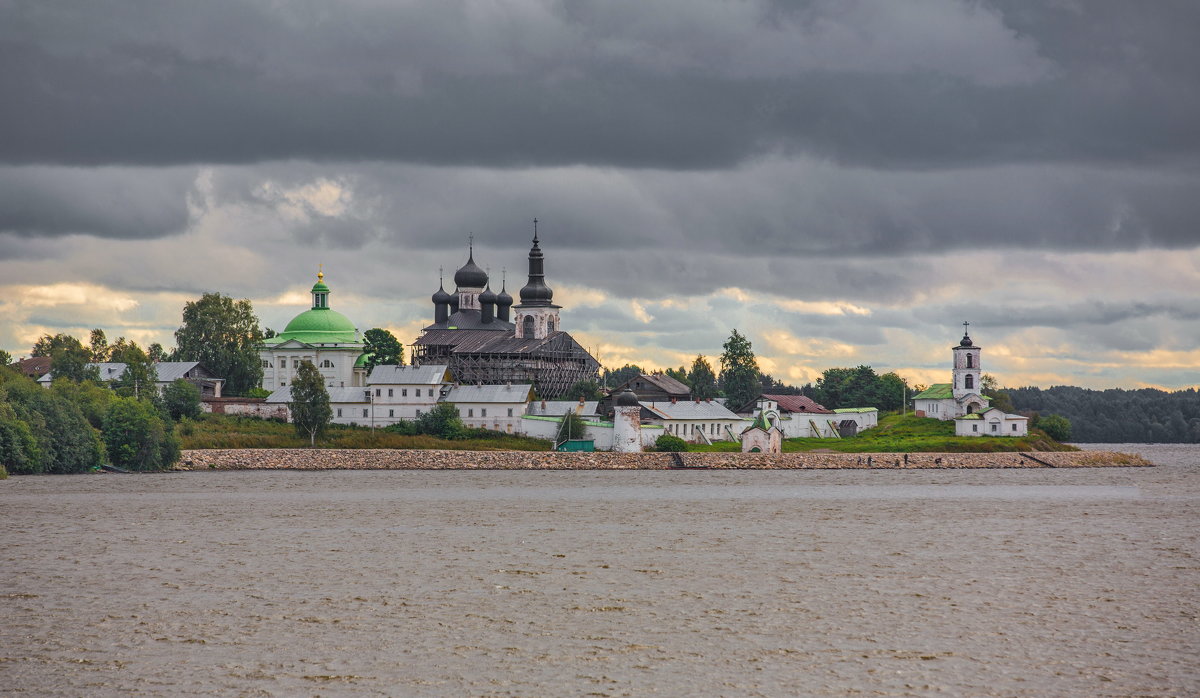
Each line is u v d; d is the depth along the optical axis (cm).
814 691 7512
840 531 14000
